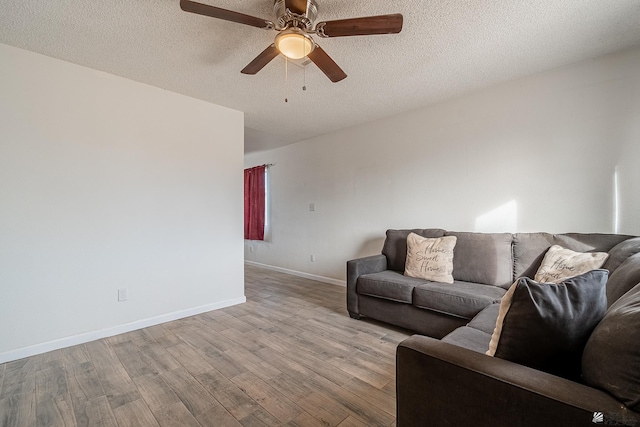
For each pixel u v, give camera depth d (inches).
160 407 60.4
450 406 34.0
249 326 103.9
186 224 115.8
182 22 71.3
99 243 95.4
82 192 92.4
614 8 66.2
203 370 74.4
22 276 82.7
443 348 36.6
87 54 85.8
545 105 96.7
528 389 28.7
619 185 84.9
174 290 112.0
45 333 85.6
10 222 81.2
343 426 55.0
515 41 79.3
